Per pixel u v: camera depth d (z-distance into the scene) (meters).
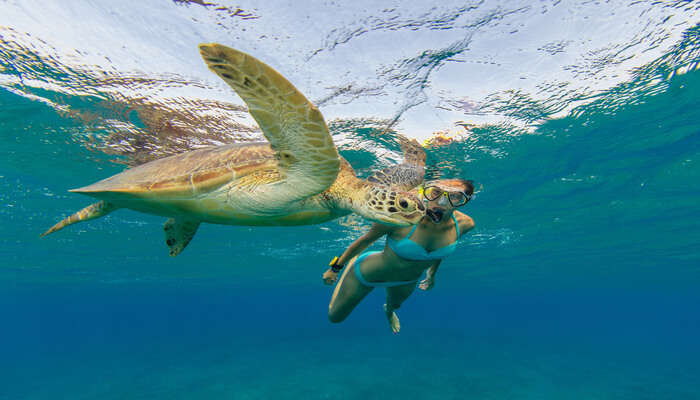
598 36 1.59
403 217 0.93
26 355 9.98
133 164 2.66
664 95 1.97
